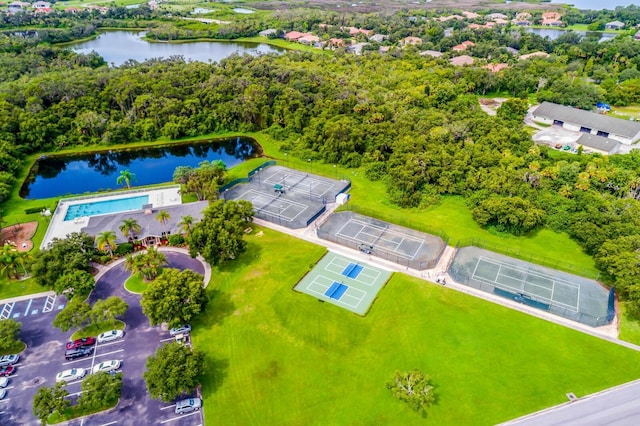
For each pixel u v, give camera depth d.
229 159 141.00
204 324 73.12
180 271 77.44
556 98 177.12
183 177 114.81
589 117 155.00
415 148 121.38
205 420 57.41
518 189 104.06
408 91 165.25
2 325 66.19
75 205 107.75
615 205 95.00
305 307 76.50
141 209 101.69
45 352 67.31
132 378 63.16
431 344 68.75
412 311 75.44
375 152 127.56
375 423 56.97
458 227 100.12
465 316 74.19
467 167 115.75
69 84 159.88
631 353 67.00
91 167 136.25
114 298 71.00
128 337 70.19
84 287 74.81
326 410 58.62
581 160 121.31
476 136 133.25
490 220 100.00
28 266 79.81
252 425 56.78
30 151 140.25
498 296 79.06
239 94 163.75
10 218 103.12
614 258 77.69
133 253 91.06
